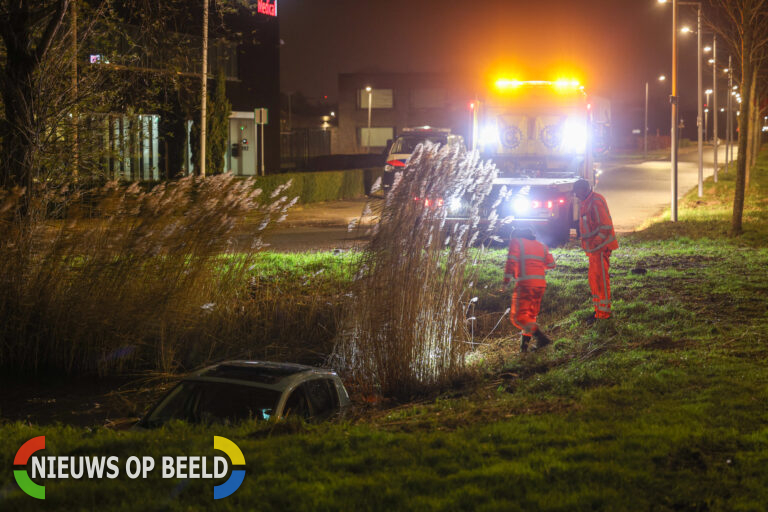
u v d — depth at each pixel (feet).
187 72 50.39
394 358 29.81
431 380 30.14
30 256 33.83
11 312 33.50
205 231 35.32
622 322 35.24
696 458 17.28
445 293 31.45
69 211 35.12
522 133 71.82
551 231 64.08
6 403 29.01
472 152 32.37
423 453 17.67
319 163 185.37
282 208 38.32
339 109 290.15
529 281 33.17
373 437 18.98
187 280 34.83
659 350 29.66
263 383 22.61
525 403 23.29
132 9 45.55
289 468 16.71
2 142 38.37
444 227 31.78
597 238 35.24
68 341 33.58
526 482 15.69
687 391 23.25
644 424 19.63
